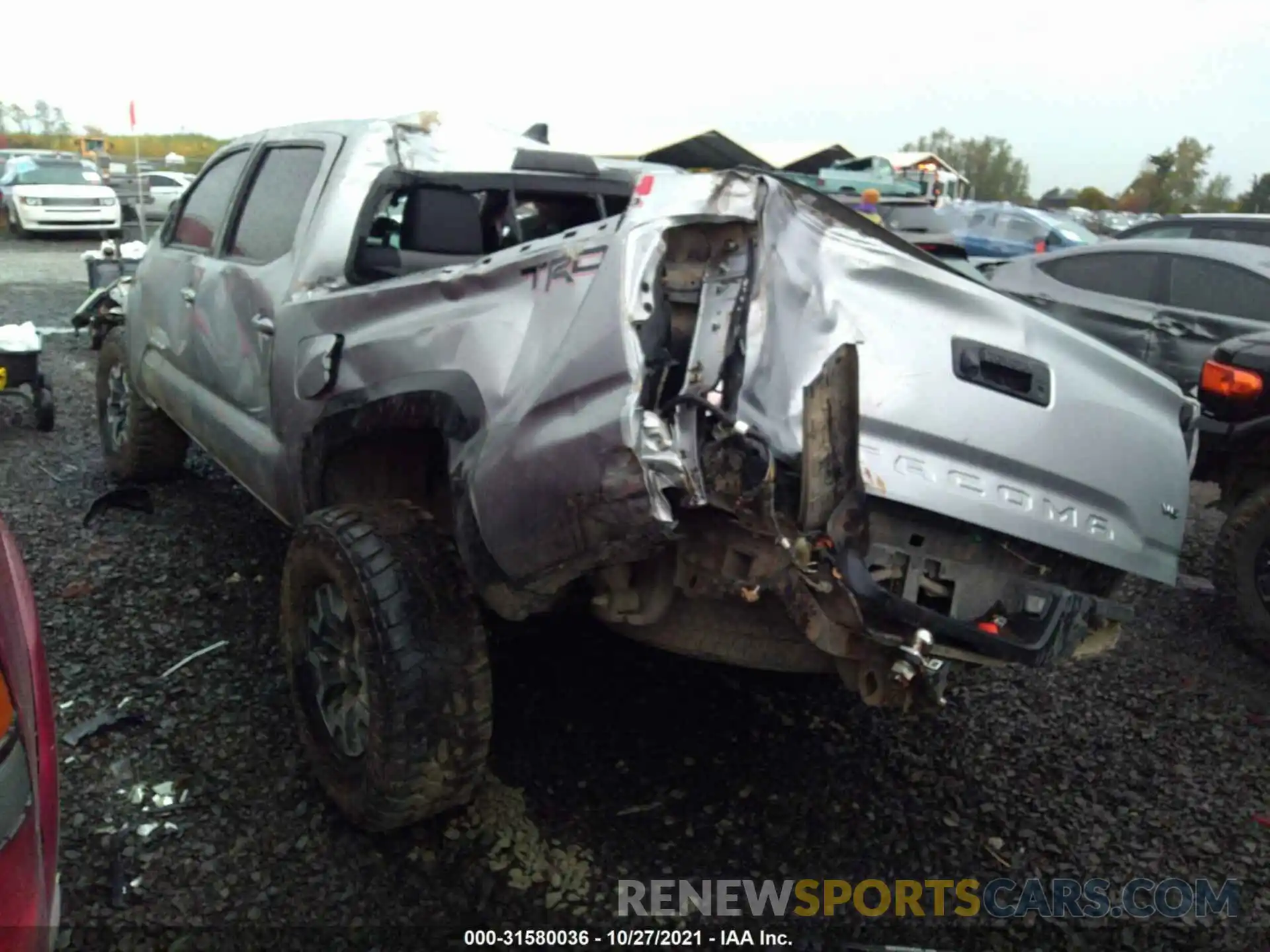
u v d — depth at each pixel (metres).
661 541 2.24
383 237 3.87
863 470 2.39
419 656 2.61
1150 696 4.16
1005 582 2.67
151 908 2.54
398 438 3.25
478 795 3.04
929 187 21.50
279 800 2.98
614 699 3.66
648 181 2.46
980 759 3.58
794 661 2.76
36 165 21.42
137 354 5.14
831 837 3.06
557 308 2.48
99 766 3.07
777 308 2.31
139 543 4.75
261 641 3.88
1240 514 4.59
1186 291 6.79
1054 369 2.75
